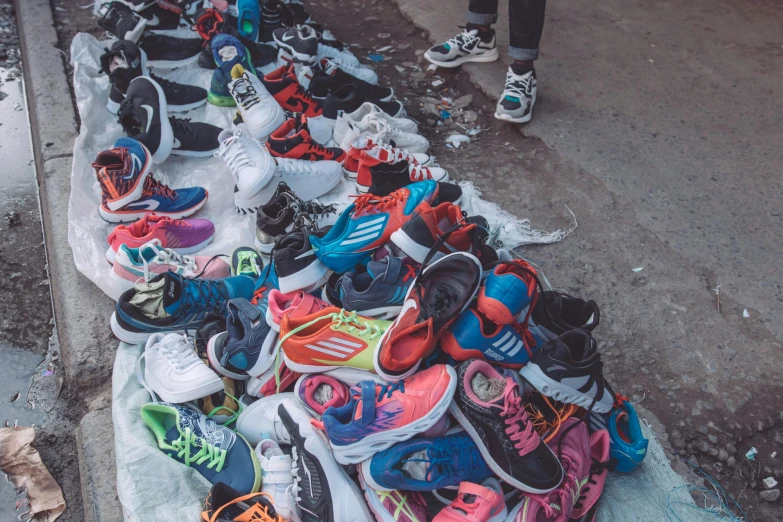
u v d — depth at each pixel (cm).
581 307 175
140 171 223
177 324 189
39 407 202
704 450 178
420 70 354
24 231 270
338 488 145
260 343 168
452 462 145
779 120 302
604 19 386
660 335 208
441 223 184
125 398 172
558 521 146
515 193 263
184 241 221
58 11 387
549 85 325
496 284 154
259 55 314
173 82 294
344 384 167
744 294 219
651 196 259
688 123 300
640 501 161
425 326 156
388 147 234
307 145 246
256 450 161
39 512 175
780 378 195
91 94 292
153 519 148
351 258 188
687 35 370
